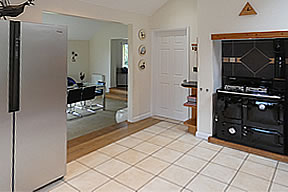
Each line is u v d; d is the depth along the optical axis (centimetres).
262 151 331
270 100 319
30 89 219
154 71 543
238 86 363
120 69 924
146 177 272
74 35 831
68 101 521
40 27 221
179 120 513
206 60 379
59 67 243
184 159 321
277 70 333
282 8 302
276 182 262
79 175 276
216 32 363
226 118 368
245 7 328
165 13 491
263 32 317
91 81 918
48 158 244
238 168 295
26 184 227
